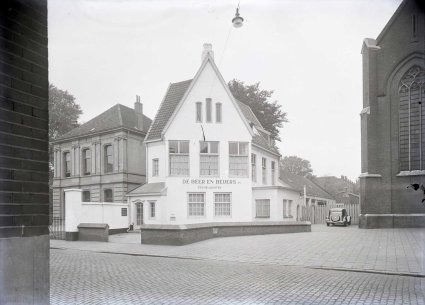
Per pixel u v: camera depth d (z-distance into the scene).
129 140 30.53
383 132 22.50
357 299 7.34
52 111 37.88
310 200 39.84
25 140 5.19
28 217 5.18
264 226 20.92
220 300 7.34
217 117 27.52
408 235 17.72
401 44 22.33
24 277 5.09
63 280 9.27
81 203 19.95
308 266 11.13
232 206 26.86
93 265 11.64
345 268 10.62
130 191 27.70
